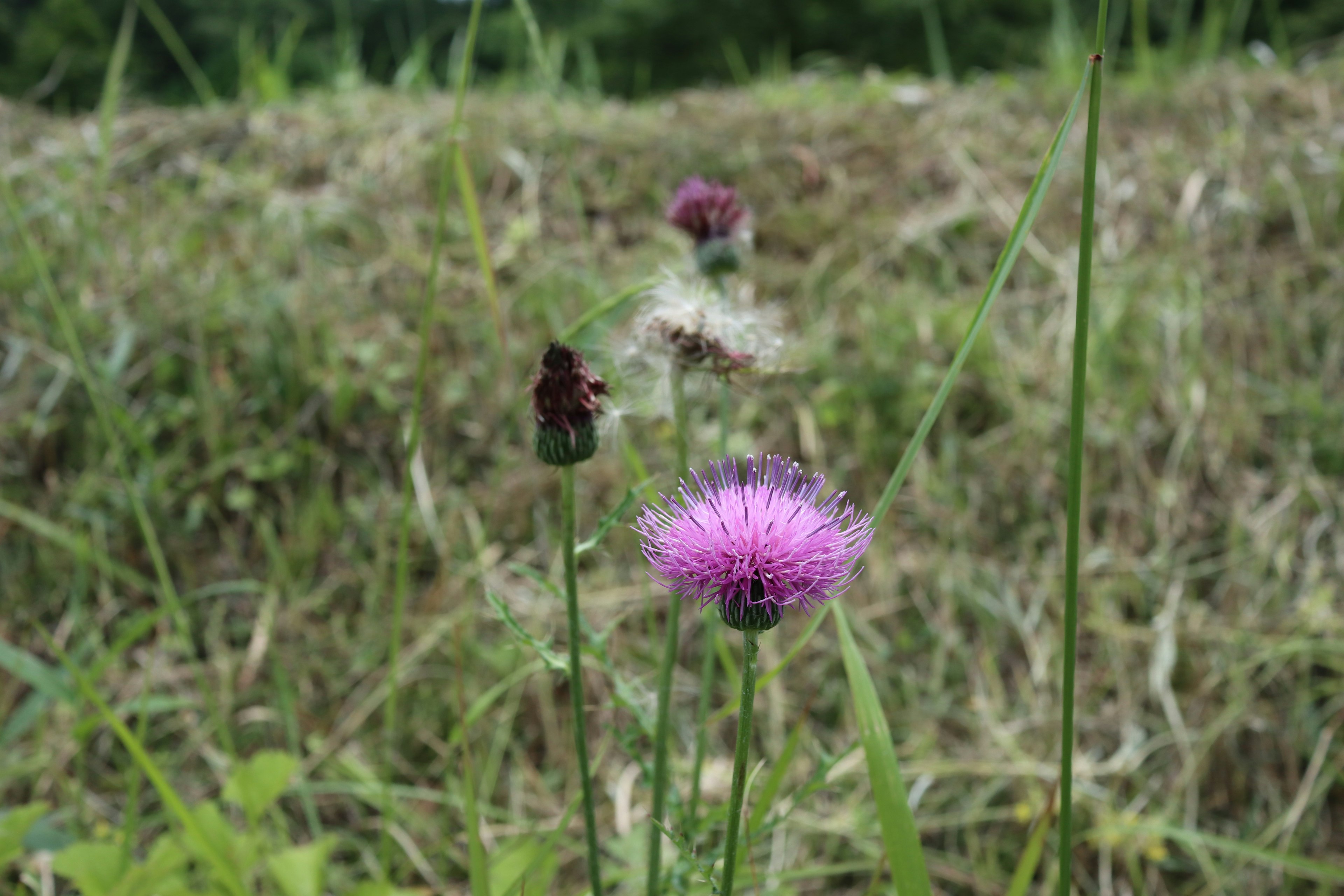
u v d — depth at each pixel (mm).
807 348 853
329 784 589
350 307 911
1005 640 706
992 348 848
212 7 4047
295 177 1108
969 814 611
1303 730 643
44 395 803
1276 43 1407
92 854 436
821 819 609
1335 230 946
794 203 1061
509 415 822
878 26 3615
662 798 387
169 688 678
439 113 1204
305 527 756
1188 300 889
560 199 1065
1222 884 584
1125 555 746
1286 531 742
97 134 1152
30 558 744
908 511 775
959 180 1067
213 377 838
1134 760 641
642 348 413
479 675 675
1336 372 837
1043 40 3533
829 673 681
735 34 3672
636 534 740
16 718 549
